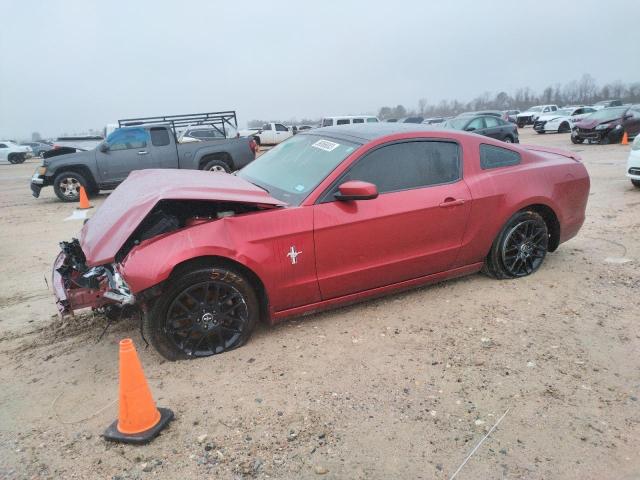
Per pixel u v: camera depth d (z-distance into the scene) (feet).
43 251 23.11
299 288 12.14
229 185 12.30
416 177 13.60
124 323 13.67
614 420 9.27
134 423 8.97
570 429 9.04
